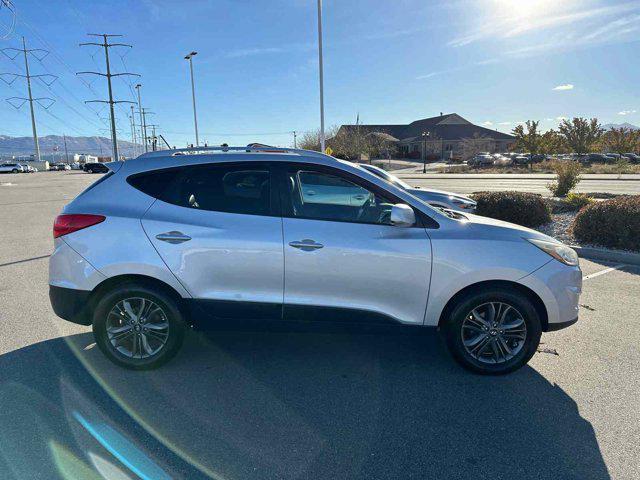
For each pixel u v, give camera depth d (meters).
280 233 3.73
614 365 4.08
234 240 3.72
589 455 2.87
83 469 2.72
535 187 24.03
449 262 3.69
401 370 3.99
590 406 3.43
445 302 3.75
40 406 3.38
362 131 65.88
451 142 72.88
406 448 2.94
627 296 5.98
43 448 2.90
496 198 10.31
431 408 3.40
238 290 3.78
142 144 99.00
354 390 3.65
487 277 3.69
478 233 3.78
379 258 3.68
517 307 3.74
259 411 3.35
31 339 4.59
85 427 3.13
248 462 2.80
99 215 3.81
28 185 34.16
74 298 3.80
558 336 4.72
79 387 3.65
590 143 49.09
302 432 3.10
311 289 3.75
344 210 3.96
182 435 3.06
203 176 3.90
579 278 3.85
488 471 2.74
